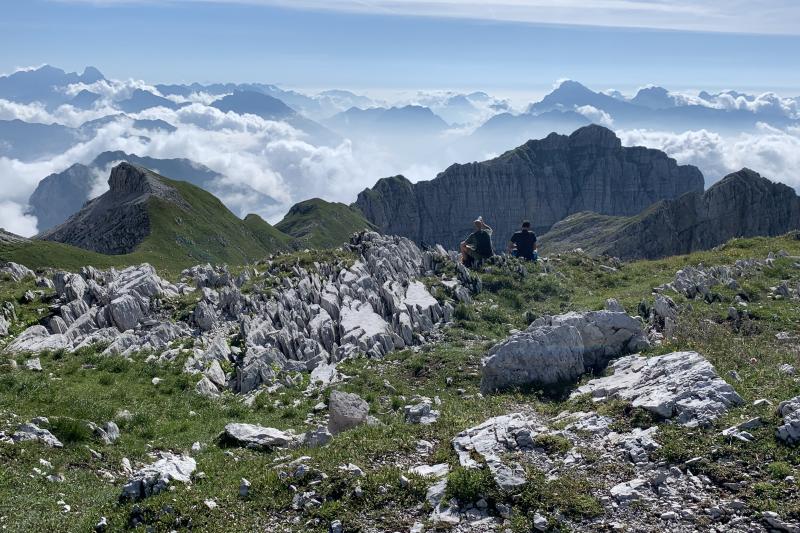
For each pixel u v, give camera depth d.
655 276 42.34
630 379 21.12
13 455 18.06
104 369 27.75
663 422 17.47
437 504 14.93
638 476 15.39
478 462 16.16
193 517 15.13
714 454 15.57
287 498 15.61
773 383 19.69
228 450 20.03
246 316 33.22
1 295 36.06
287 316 33.94
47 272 43.59
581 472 15.83
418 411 21.70
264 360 29.20
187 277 43.34
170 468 17.34
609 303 28.42
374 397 25.48
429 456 17.48
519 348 24.38
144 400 24.97
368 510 14.93
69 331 31.88
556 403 21.92
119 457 19.72
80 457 19.06
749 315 29.48
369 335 31.73
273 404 25.47
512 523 14.06
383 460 17.34
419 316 34.28
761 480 14.52
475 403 23.00
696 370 19.39
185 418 23.80
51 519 15.34
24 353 28.98
